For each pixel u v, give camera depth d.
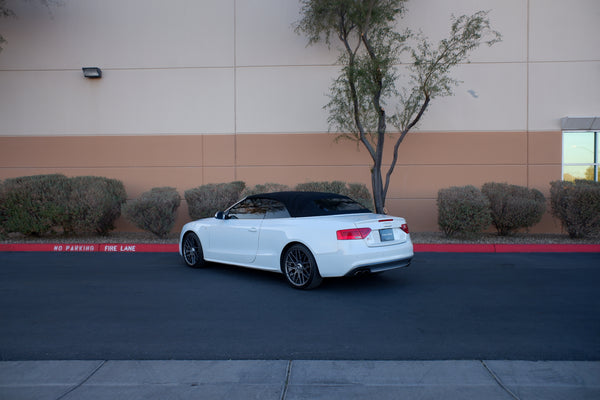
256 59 13.52
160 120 13.69
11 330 5.14
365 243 6.44
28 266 8.85
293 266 6.95
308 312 5.79
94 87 13.73
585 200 11.14
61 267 8.74
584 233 11.47
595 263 8.92
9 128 13.77
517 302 6.22
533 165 13.04
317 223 6.71
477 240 11.52
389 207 13.30
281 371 4.05
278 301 6.29
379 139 11.43
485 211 11.10
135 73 13.69
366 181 13.34
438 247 10.54
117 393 3.66
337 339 4.84
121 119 13.73
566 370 4.04
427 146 13.23
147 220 11.41
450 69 13.16
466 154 13.16
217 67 13.60
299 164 13.45
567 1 12.94
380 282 7.41
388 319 5.50
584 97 12.91
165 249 10.73
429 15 13.09
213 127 13.61
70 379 3.91
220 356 4.40
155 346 4.66
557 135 12.98
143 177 13.70
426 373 3.99
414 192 13.27
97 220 11.52
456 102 13.16
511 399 3.52
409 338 4.86
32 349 4.58
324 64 13.34
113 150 13.73
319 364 4.20
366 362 4.23
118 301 6.31
